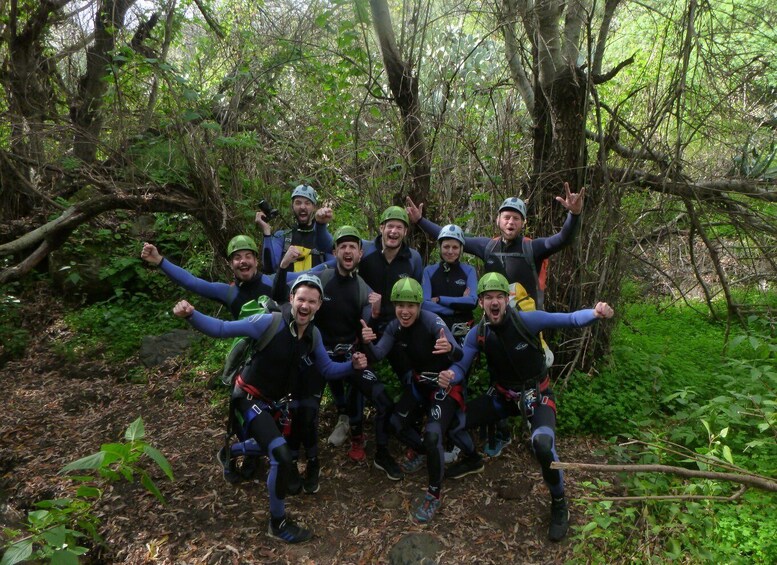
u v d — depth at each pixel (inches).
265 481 163.2
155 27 278.4
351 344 163.8
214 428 193.2
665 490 139.7
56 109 306.0
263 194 238.1
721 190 208.7
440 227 192.9
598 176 187.9
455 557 131.3
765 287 281.6
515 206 164.2
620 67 190.1
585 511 137.5
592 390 186.2
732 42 189.2
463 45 228.4
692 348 234.2
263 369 136.8
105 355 249.3
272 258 189.8
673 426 167.3
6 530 100.8
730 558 117.7
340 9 207.5
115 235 298.4
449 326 171.3
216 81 282.4
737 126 192.5
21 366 247.8
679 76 170.4
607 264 189.3
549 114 190.2
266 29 258.7
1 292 287.9
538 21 179.6
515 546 133.8
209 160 224.8
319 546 137.4
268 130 261.9
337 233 158.9
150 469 170.2
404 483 159.8
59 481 167.5
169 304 281.0
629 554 125.2
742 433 159.2
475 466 159.6
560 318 135.9
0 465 181.2
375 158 211.2
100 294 291.1
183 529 144.2
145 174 228.2
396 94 193.0
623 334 239.9
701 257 299.7
